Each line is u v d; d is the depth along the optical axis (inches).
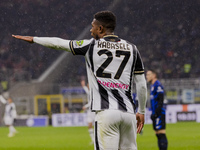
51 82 3157.0
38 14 3644.2
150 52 3444.9
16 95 2721.5
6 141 1446.9
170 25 3565.5
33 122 2475.4
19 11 3641.7
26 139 1515.7
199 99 2406.5
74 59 3292.3
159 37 3521.2
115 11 3629.4
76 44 385.4
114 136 375.6
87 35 3540.8
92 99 386.0
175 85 2434.8
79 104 2628.0
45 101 2662.4
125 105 382.6
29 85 2758.4
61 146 1203.2
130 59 391.2
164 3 3614.7
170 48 3457.2
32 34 3609.7
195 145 1103.6
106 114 373.1
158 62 3351.4
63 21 3622.0
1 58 3422.7
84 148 1122.7
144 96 406.0
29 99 2664.9
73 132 1812.3
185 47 3454.7
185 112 2183.8
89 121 1375.5
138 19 3590.1
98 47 385.4
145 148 1051.3
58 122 2357.3
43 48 3447.3
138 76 400.5
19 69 3230.8
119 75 383.9
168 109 2202.3
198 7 3582.7
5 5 3619.6
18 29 3595.0
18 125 2495.1
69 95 2642.7
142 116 422.0
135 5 3617.1
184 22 3572.8
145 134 1524.4
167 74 3208.7
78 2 3673.7
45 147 1190.9
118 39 399.9
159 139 869.2
